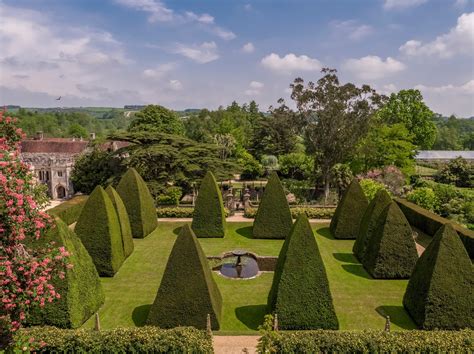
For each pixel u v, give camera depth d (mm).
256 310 15812
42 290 10430
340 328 14453
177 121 56312
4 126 12492
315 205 36375
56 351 11219
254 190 49594
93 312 15250
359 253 22016
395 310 15914
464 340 11367
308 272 13750
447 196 38469
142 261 21750
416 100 55750
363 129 40062
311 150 43594
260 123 72000
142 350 11328
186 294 13523
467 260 13922
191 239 13836
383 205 21484
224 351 12172
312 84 40938
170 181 36469
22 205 10203
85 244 19109
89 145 59688
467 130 185250
